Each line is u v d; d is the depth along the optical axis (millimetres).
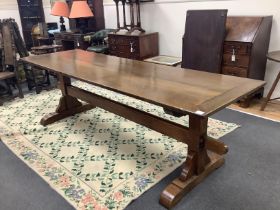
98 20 4500
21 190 1744
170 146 2168
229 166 1901
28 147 2219
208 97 1430
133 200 1609
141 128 2480
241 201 1589
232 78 1736
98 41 4316
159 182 1761
